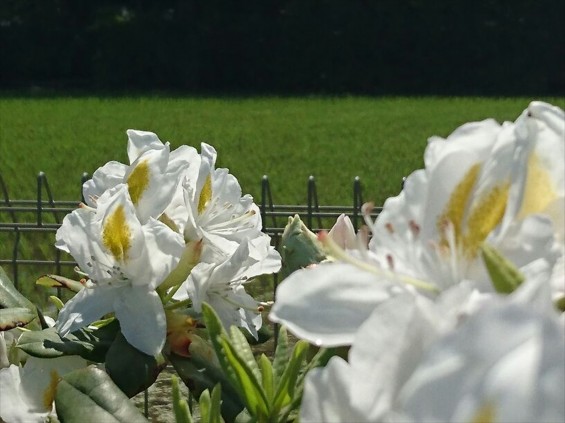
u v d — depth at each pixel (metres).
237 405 1.89
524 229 1.14
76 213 2.11
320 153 24.66
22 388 1.99
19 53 51.47
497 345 0.78
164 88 50.66
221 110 39.31
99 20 50.56
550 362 0.76
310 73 50.69
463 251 1.16
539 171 1.17
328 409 0.98
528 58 49.16
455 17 49.56
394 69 50.28
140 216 2.07
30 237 9.26
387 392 0.95
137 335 1.99
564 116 1.17
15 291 2.22
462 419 0.77
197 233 2.11
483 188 1.17
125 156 22.62
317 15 50.44
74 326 2.01
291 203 15.20
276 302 1.12
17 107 38.88
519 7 48.84
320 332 1.10
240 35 50.78
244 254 2.05
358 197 4.62
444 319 0.96
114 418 1.69
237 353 1.40
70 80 52.09
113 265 2.05
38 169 19.84
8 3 51.00
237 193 2.20
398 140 28.17
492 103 42.28
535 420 0.75
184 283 2.11
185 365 1.98
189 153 2.20
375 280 1.12
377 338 0.95
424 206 1.19
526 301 0.86
